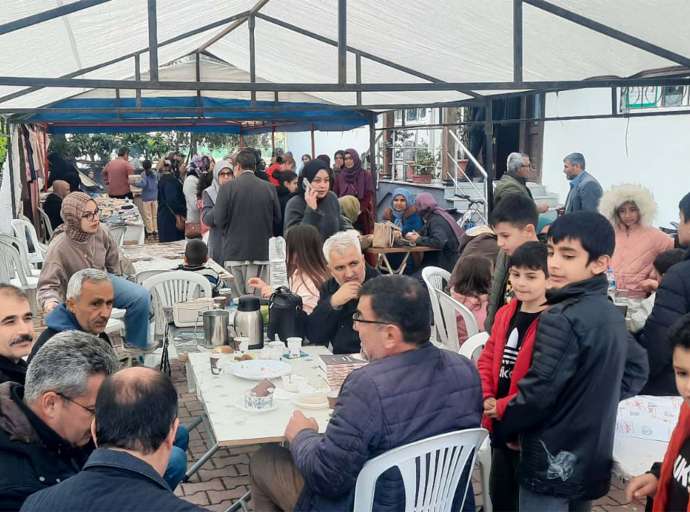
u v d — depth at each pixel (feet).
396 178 47.26
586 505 8.84
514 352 9.20
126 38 18.70
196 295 19.12
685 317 6.32
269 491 9.50
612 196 17.12
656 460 7.97
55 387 7.36
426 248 26.22
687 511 6.30
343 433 7.11
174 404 6.08
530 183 38.19
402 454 7.23
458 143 38.19
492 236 16.57
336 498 7.42
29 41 15.79
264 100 30.99
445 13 16.87
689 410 6.52
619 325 7.97
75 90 24.16
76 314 11.51
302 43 23.43
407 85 12.42
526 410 8.01
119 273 18.02
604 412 7.91
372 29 19.38
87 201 16.06
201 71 30.17
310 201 22.17
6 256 26.23
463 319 15.17
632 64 17.75
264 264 24.77
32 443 7.45
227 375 11.57
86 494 5.62
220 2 18.76
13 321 9.24
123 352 17.22
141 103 28.32
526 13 15.31
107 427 5.87
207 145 85.20
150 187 55.52
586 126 34.24
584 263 8.06
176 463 10.05
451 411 7.52
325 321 12.72
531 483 8.23
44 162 44.55
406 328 7.47
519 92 21.99
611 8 13.98
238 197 23.98
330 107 25.90
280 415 9.88
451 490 7.79
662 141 29.32
